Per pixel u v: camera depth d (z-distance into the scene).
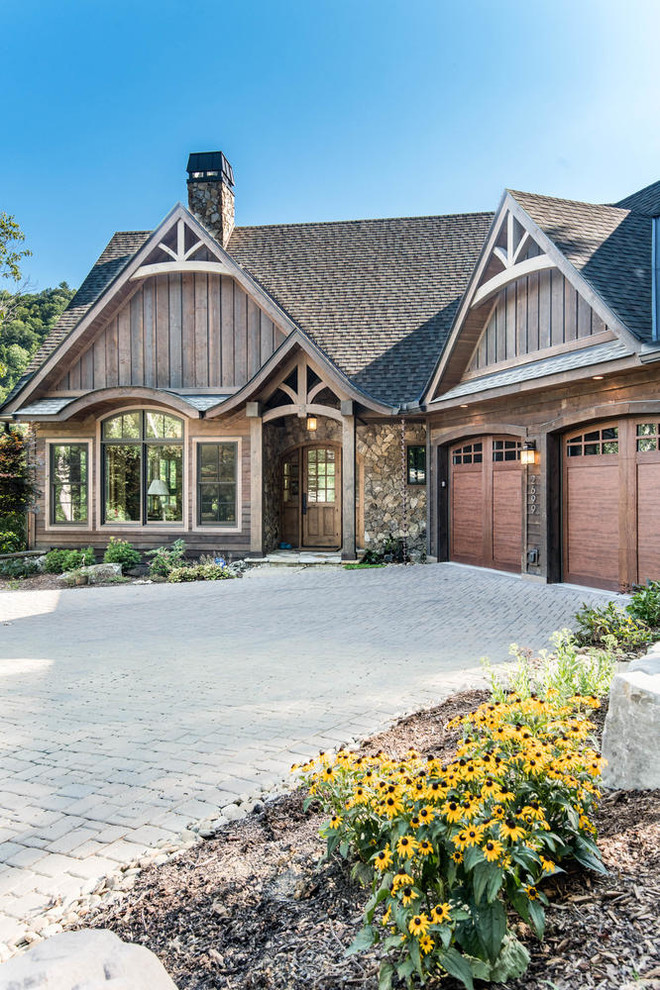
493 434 12.08
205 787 3.65
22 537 16.39
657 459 8.63
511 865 2.05
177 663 6.45
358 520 14.24
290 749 4.12
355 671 5.94
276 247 16.92
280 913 2.42
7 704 5.25
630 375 8.84
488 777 2.25
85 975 1.74
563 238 10.06
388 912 2.01
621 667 4.86
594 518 9.84
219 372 14.46
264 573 12.85
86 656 6.86
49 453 14.77
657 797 2.87
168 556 13.59
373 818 2.48
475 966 1.91
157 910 2.52
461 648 6.70
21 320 33.88
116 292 14.18
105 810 3.43
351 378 13.70
